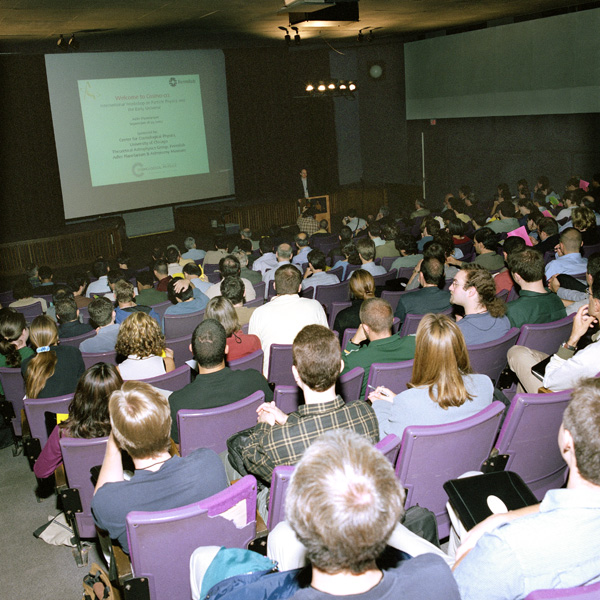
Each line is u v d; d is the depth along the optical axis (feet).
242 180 49.19
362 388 10.03
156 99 43.88
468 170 46.57
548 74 38.34
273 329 12.57
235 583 4.00
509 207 27.20
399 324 13.76
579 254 15.62
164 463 6.29
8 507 10.80
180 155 45.70
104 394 8.19
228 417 8.18
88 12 28.02
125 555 6.73
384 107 52.34
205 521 5.75
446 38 44.86
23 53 38.63
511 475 5.62
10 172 40.22
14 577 8.98
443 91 46.21
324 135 51.83
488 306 10.59
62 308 15.23
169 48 43.60
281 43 45.98
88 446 7.89
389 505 3.19
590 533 4.07
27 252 37.93
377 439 6.69
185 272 19.47
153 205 45.27
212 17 32.55
